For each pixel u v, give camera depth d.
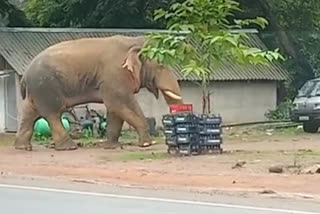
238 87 36.22
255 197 14.57
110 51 25.44
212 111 35.25
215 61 23.34
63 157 22.66
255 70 36.66
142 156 22.12
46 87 25.36
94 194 15.06
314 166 18.62
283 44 39.59
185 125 21.91
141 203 13.76
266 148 24.30
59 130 25.33
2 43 33.38
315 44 41.59
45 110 25.34
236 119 36.12
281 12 40.66
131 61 24.92
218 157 21.28
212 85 35.25
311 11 41.28
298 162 19.84
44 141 28.41
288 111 36.81
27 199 14.40
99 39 25.95
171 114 22.41
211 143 22.14
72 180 17.55
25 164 20.91
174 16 23.27
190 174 18.02
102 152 24.02
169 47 22.55
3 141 29.06
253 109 36.72
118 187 16.25
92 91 25.70
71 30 35.38
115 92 25.12
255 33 38.19
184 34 24.09
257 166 19.19
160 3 37.22
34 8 44.59
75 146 25.28
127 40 25.58
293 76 39.88
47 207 13.38
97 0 38.91
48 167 20.06
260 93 37.03
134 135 30.56
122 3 38.03
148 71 25.36
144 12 38.41
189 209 13.00
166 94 25.38
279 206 13.35
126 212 12.73
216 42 22.16
